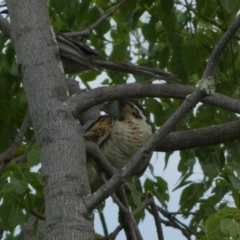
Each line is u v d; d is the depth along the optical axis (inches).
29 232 415.8
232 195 501.4
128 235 333.7
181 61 498.9
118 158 411.8
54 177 281.0
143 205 356.2
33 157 362.0
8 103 493.7
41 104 296.7
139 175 423.8
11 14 317.4
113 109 496.7
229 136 426.0
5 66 502.9
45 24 312.8
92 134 407.2
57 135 289.4
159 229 354.9
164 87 354.0
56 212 273.4
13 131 497.7
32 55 306.0
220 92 492.7
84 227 270.7
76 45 419.5
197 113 513.3
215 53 278.1
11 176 364.2
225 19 494.6
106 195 274.5
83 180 283.4
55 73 303.1
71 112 298.5
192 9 504.1
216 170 504.1
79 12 485.7
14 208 374.0
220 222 320.5
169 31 506.0
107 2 532.4
